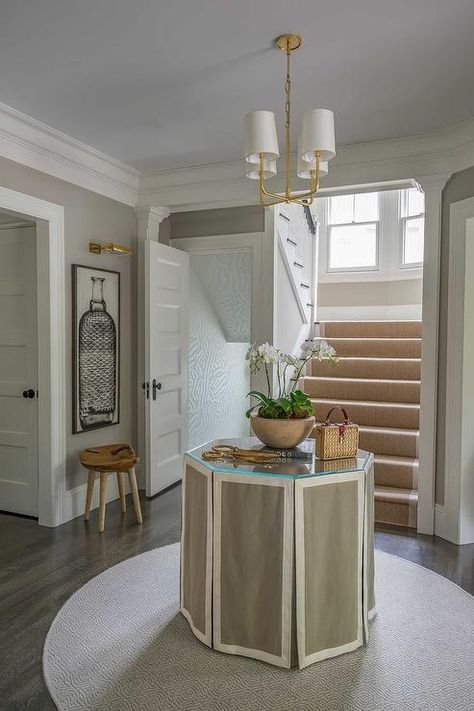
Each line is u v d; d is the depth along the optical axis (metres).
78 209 3.76
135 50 2.44
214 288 5.44
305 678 2.06
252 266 4.35
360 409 4.66
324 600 2.16
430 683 2.04
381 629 2.41
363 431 4.38
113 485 4.21
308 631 2.12
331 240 6.61
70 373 3.74
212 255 5.06
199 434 5.51
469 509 3.41
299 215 5.42
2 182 3.15
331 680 2.05
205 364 5.59
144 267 4.22
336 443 2.38
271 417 2.49
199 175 4.14
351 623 2.23
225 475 2.17
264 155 2.25
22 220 3.68
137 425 4.50
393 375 5.08
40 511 3.64
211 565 2.22
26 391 3.71
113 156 3.88
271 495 2.11
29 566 3.02
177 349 4.56
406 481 3.95
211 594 2.23
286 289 4.88
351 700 1.94
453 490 3.43
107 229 4.07
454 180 3.41
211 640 2.24
